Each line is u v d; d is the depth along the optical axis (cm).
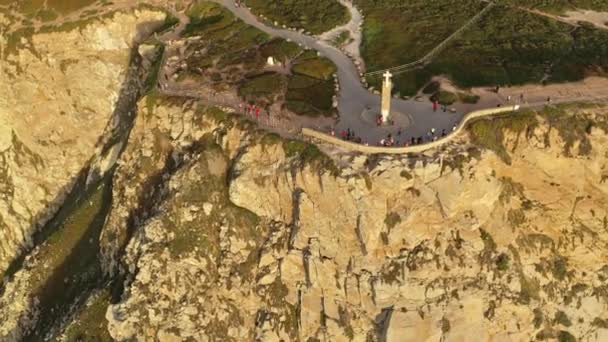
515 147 8450
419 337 7975
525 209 8500
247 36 11631
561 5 12588
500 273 8175
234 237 8844
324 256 8256
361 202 7769
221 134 9150
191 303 8719
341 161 7988
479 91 9438
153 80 10700
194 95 9894
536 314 8325
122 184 10150
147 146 10012
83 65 13112
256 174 8662
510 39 11162
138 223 9750
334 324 8250
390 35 11438
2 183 13338
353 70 10331
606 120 8612
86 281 10231
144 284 8806
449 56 10556
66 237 11044
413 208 7825
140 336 8656
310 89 9731
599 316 8612
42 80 13188
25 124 13300
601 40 11062
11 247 13275
